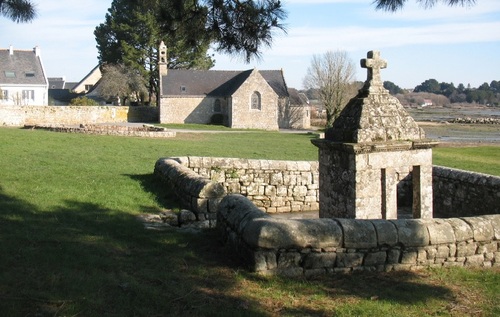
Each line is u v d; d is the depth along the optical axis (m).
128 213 8.48
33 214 7.71
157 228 7.54
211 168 11.22
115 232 7.04
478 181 9.57
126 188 10.47
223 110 59.62
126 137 28.42
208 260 5.91
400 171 7.72
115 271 5.36
